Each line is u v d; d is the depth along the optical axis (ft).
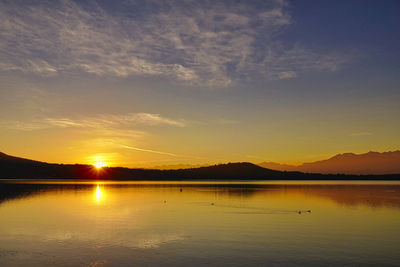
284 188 517.55
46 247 102.01
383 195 331.77
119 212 185.88
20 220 155.02
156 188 513.04
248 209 203.21
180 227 136.87
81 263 86.07
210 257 91.30
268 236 118.93
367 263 86.89
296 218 163.53
